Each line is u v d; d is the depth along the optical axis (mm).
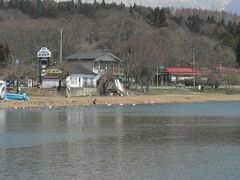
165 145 50281
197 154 44562
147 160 41500
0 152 45469
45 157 42812
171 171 37031
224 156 43406
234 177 34938
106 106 115312
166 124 73562
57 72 160125
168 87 194500
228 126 70625
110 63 187125
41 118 81312
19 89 132125
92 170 37344
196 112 100250
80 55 187500
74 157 42875
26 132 61500
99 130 64375
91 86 161250
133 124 73062
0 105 104750
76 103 117188
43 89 148375
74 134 59688
